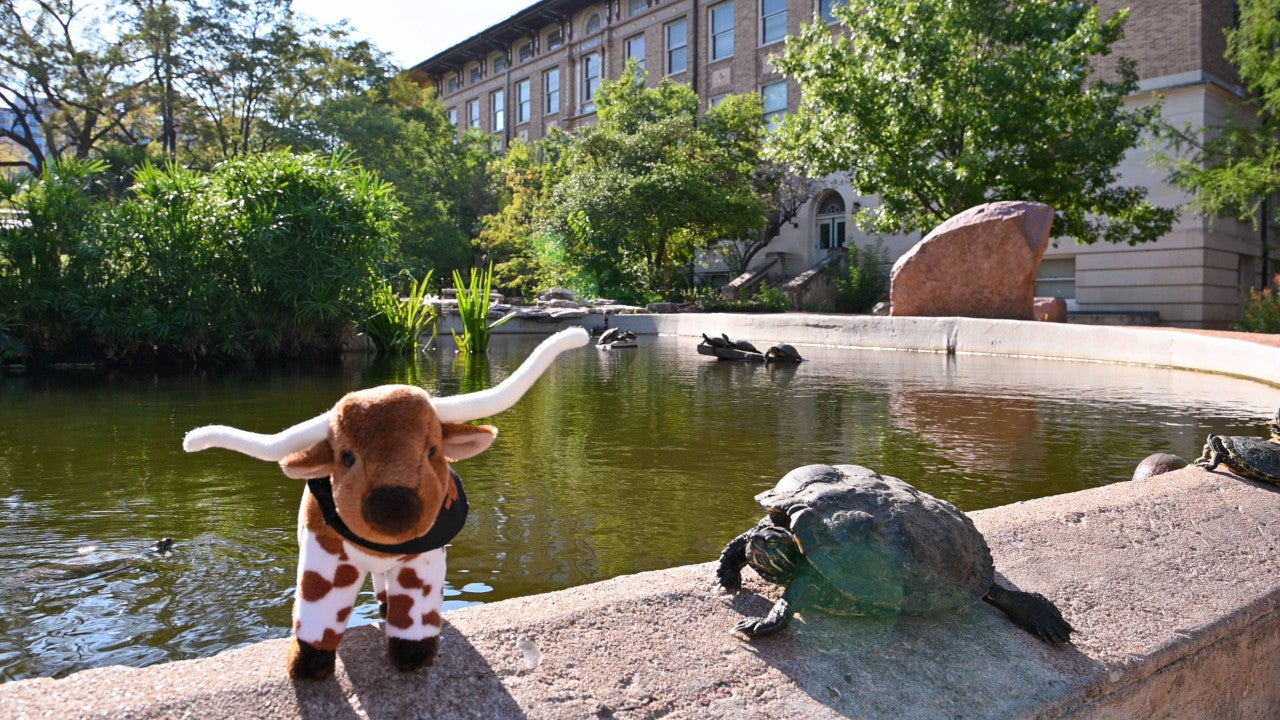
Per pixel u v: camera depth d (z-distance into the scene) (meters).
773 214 28.56
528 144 36.59
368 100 31.55
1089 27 16.44
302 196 11.30
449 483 1.51
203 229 11.02
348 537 1.41
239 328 11.15
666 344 15.93
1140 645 2.01
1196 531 2.77
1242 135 15.83
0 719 1.32
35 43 25.89
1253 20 14.79
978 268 13.91
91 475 4.04
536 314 19.62
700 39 31.81
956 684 1.76
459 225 33.81
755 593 2.09
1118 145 17.02
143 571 2.72
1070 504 2.90
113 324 10.60
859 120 17.91
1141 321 20.41
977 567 2.01
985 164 16.59
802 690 1.68
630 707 1.56
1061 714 1.78
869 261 25.78
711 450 4.86
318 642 1.48
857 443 5.09
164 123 29.14
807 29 18.91
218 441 1.41
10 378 8.98
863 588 1.83
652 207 24.06
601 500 3.69
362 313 11.99
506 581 2.70
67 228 10.77
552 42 38.62
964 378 9.07
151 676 1.49
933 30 17.17
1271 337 11.31
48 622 2.31
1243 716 2.34
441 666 1.59
